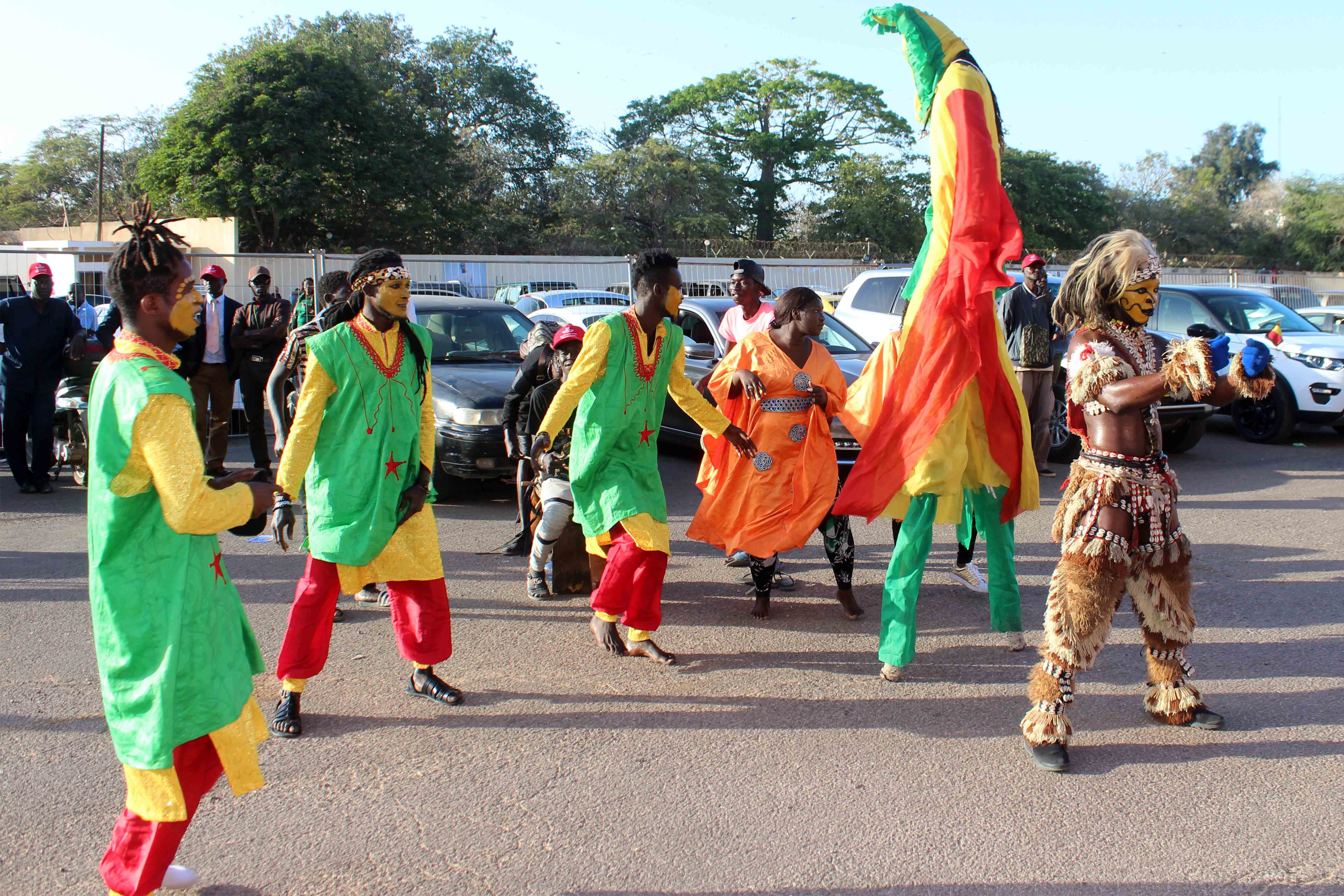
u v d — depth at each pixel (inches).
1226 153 3321.9
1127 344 147.9
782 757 152.9
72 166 2551.7
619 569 186.4
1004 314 357.4
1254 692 174.4
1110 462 147.1
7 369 349.1
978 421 179.9
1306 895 116.6
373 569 163.3
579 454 183.5
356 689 179.6
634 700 175.0
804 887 119.4
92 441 99.7
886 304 463.8
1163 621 155.7
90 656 196.5
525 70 2203.5
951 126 176.6
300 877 121.8
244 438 478.6
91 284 524.1
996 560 192.9
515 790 143.0
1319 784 142.1
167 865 104.4
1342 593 229.1
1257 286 821.9
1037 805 137.7
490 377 334.0
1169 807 136.6
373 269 157.3
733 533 208.8
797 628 212.7
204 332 356.2
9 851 127.3
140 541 101.2
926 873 121.9
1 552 277.4
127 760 100.9
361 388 156.9
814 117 2177.7
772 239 2180.1
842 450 311.4
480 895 118.2
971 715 167.8
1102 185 2231.8
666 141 2071.9
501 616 221.3
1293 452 425.7
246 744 106.3
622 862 124.6
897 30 186.5
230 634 106.7
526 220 1934.1
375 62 1937.7
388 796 141.5
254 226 1515.7
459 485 346.3
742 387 203.5
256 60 1477.6
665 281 179.8
